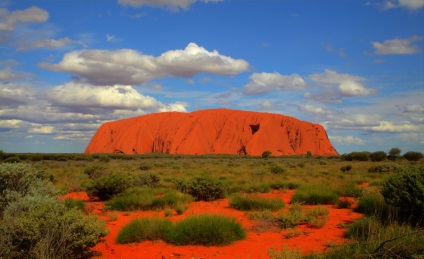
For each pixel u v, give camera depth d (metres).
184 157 107.06
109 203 15.02
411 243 6.23
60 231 6.84
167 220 9.67
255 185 20.52
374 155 67.69
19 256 6.43
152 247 8.34
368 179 24.67
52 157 76.62
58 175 29.88
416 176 9.66
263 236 9.41
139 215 12.77
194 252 7.88
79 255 7.14
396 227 7.68
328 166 45.22
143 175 21.56
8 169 10.00
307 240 8.80
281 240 8.89
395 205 9.67
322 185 18.94
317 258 6.55
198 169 39.66
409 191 9.59
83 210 13.55
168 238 8.73
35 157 70.19
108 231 8.25
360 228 8.72
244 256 7.46
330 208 14.04
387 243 6.34
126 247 8.40
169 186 21.12
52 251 6.45
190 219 9.06
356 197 16.23
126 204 14.35
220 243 8.44
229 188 19.70
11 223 6.66
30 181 10.48
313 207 14.09
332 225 10.64
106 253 7.86
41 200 8.80
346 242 7.77
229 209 14.09
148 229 9.02
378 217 9.39
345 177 26.41
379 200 12.11
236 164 51.69
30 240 6.52
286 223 10.39
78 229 7.22
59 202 9.64
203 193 17.28
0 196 9.24
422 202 9.07
